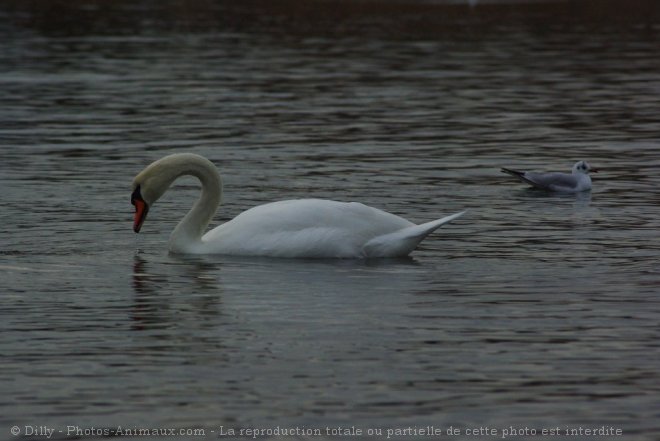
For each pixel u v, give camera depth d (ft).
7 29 170.71
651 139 91.09
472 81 126.00
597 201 68.59
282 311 44.50
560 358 39.09
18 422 33.78
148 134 92.94
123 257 53.52
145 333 41.83
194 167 54.03
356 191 70.90
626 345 40.42
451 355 39.34
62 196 68.39
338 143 89.51
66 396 35.70
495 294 47.09
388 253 52.65
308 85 122.83
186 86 120.98
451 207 66.54
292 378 37.14
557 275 50.31
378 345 40.42
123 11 196.24
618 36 169.37
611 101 111.34
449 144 89.25
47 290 47.80
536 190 72.13
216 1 210.59
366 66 137.90
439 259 53.21
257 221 53.26
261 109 106.73
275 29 175.11
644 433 33.06
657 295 46.93
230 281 48.91
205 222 54.13
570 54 149.07
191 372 37.73
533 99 113.19
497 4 208.74
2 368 38.17
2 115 101.96
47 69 132.77
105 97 113.09
